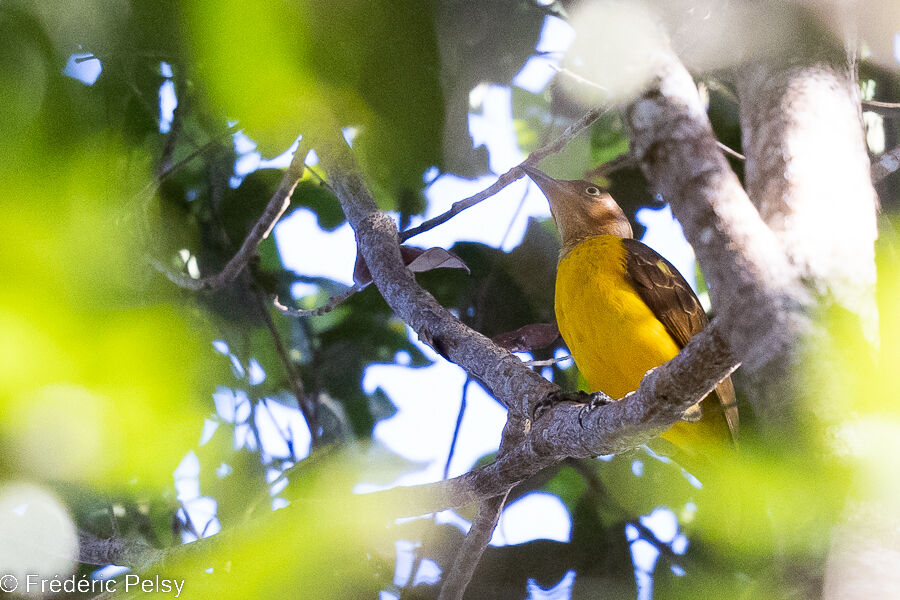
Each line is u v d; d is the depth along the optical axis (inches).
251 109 122.3
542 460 245.8
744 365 140.2
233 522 345.1
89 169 132.4
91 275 129.4
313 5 139.9
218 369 191.5
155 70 326.3
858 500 126.0
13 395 125.3
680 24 170.7
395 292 303.0
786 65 165.9
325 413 450.9
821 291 138.7
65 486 135.3
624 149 468.8
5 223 125.0
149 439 135.5
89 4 146.8
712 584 325.1
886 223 215.6
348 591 247.1
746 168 169.8
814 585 126.9
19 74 138.2
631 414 215.9
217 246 439.8
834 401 129.4
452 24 358.9
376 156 249.0
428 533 365.7
